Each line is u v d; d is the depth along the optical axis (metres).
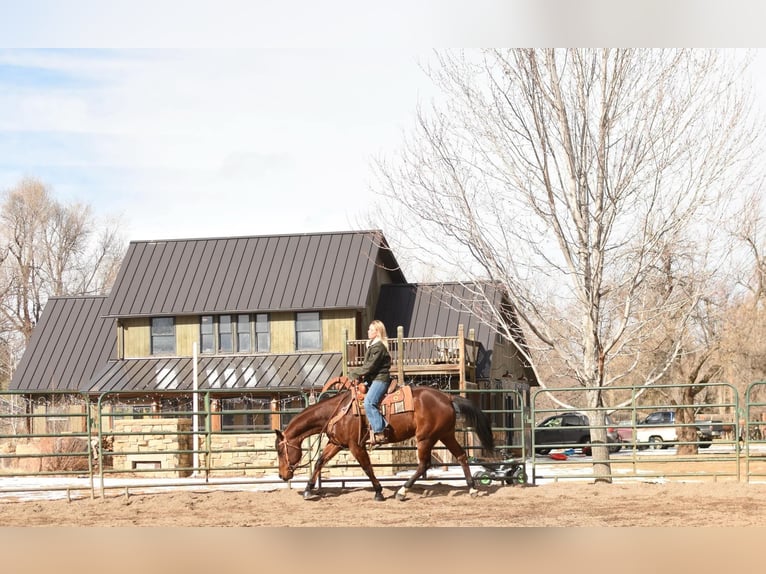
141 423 28.81
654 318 20.58
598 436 20.62
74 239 67.75
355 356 33.28
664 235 20.11
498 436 36.59
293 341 36.31
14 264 66.44
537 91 20.11
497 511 15.10
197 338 37.19
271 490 18.08
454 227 20.83
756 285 39.62
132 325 37.81
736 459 17.92
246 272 37.91
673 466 28.56
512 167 20.44
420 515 14.81
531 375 45.12
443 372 31.94
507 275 20.86
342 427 16.19
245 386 33.91
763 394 50.62
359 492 17.39
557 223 20.44
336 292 35.97
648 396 46.31
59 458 29.09
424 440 16.08
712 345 34.28
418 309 37.22
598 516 14.50
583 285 20.31
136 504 16.69
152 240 40.28
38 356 39.38
